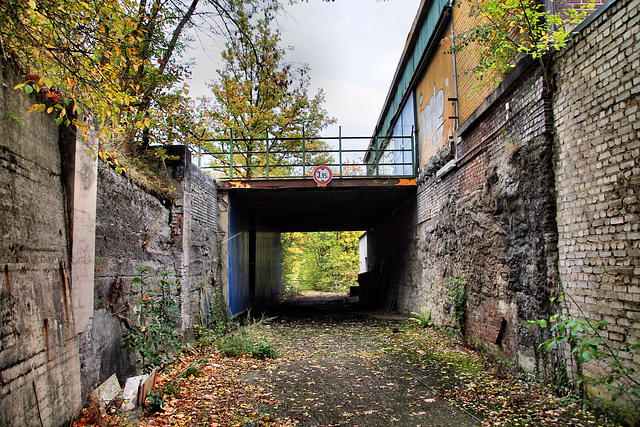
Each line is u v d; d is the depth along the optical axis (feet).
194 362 21.52
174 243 25.66
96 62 11.96
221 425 13.42
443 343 27.32
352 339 30.66
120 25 12.20
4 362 9.14
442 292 32.19
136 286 18.88
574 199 15.06
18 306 9.88
